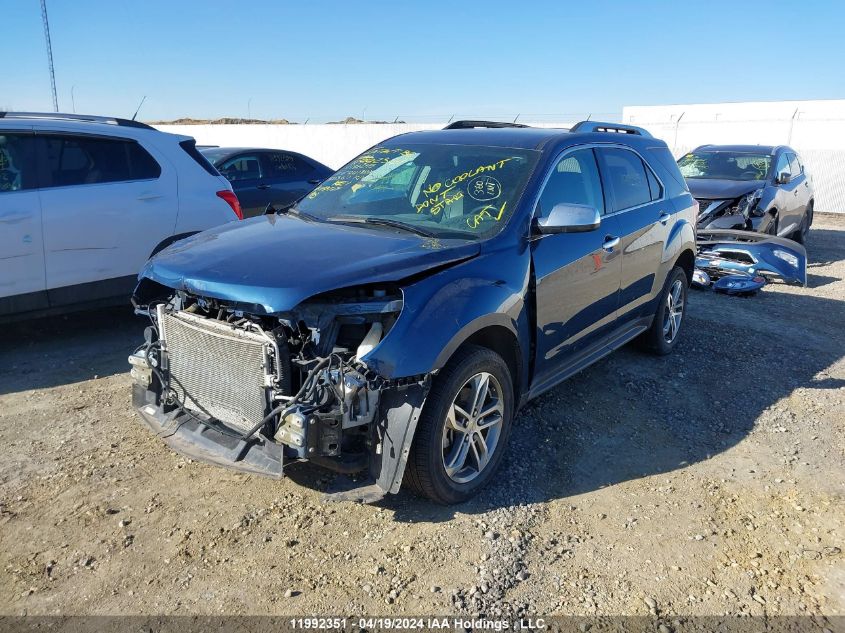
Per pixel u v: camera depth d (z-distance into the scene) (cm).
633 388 534
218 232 407
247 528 333
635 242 507
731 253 920
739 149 1259
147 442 417
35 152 554
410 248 353
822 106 3183
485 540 331
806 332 726
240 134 2955
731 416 497
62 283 567
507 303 361
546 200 418
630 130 582
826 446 454
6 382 508
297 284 305
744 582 314
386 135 2656
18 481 368
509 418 383
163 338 366
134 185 604
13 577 293
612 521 356
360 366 305
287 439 296
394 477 312
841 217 2150
